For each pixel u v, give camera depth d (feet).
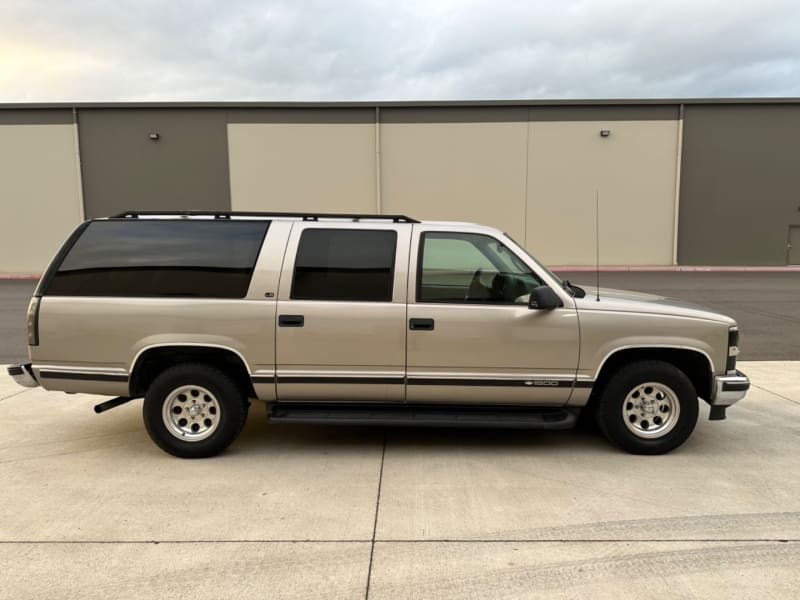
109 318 13.43
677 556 9.55
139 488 12.21
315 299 13.62
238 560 9.43
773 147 69.05
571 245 70.74
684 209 70.23
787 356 25.59
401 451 14.43
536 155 69.41
